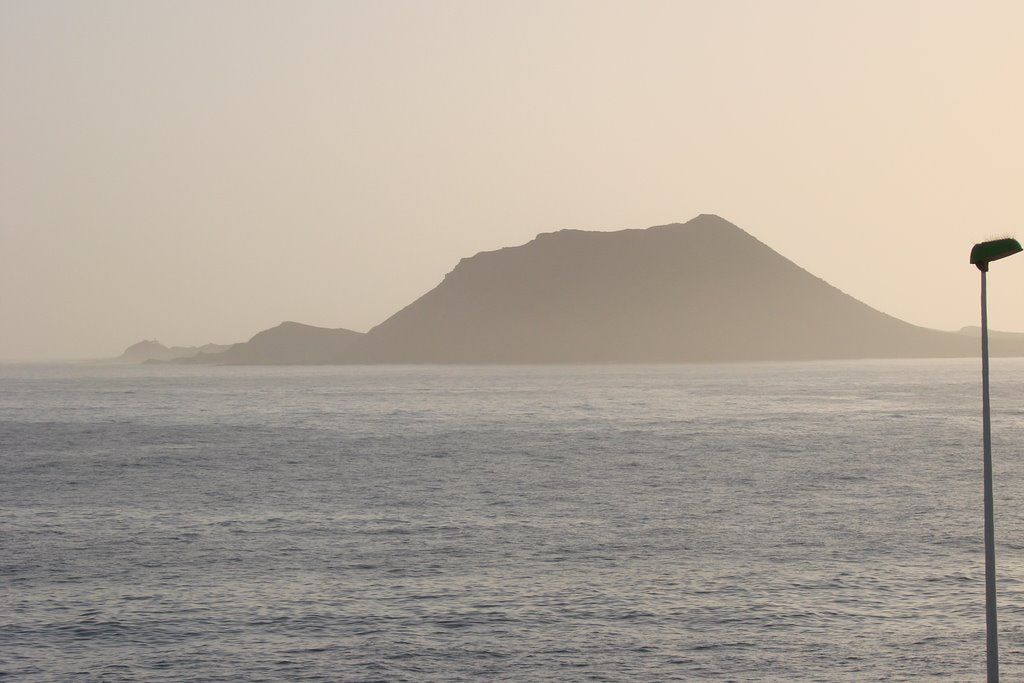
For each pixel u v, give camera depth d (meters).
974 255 24.67
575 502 68.19
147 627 37.47
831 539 53.03
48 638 36.12
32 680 31.92
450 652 34.50
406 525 58.97
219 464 95.31
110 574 46.00
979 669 32.25
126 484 80.19
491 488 76.12
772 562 47.41
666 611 39.03
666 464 92.31
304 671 32.69
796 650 34.31
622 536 54.69
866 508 63.97
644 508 65.00
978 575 44.22
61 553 50.94
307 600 41.12
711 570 45.88
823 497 69.50
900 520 58.97
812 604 39.84
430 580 44.41
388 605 40.28
